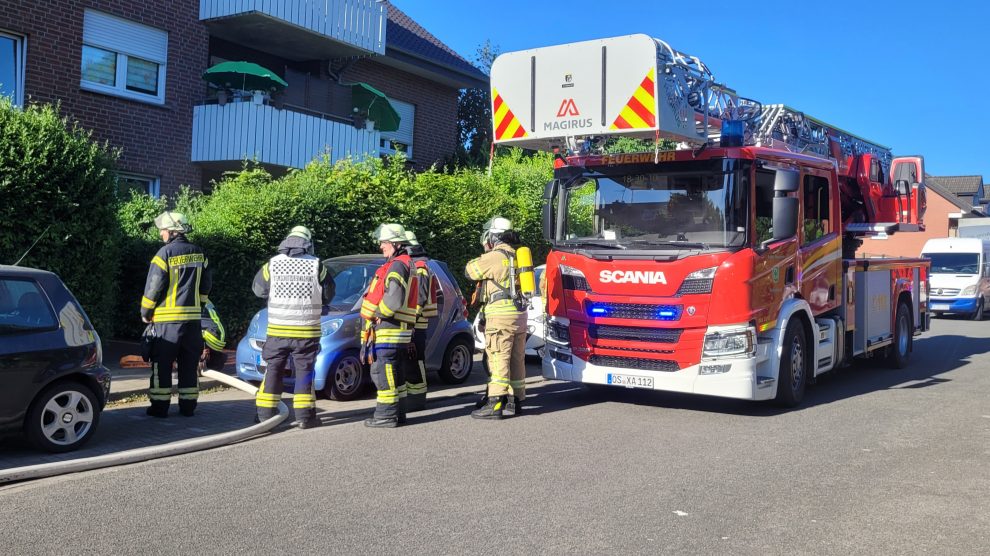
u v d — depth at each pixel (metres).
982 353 14.88
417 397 8.44
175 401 8.69
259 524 4.76
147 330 7.86
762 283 8.11
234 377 9.44
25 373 6.11
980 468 6.30
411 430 7.53
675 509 5.16
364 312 7.55
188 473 5.91
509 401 8.24
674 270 8.12
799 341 8.96
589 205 8.77
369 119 18.88
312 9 17.28
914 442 7.21
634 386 8.37
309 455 6.50
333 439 7.11
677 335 8.15
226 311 11.54
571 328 8.75
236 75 16.00
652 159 8.41
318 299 7.50
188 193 14.61
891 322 12.04
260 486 5.57
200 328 8.00
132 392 8.74
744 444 7.06
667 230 8.31
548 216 8.98
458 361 10.45
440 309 10.07
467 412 8.48
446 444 6.94
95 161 9.75
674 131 8.11
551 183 9.02
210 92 16.66
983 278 24.38
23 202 8.98
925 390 10.23
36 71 13.60
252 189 11.88
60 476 5.79
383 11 19.41
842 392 10.06
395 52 20.67
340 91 18.53
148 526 4.71
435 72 22.03
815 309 9.38
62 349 6.36
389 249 7.77
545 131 8.48
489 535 4.62
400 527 4.74
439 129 23.19
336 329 8.93
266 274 7.49
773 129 10.56
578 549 4.41
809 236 9.27
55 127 9.33
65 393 6.43
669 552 4.39
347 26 18.30
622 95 8.02
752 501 5.36
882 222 12.27
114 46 14.74
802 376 9.01
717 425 7.89
